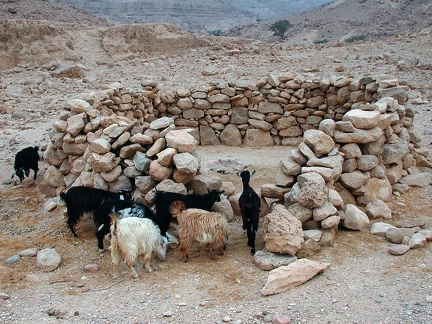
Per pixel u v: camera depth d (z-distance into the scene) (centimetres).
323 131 629
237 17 11525
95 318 411
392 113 725
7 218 663
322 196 523
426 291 430
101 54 2906
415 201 649
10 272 502
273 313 409
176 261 512
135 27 3111
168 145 604
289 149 941
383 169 657
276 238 491
